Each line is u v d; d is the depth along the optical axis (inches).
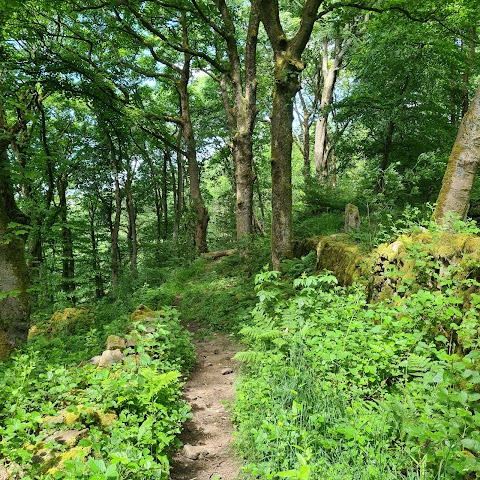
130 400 163.6
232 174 1098.1
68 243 786.2
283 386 155.4
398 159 494.0
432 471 108.5
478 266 159.3
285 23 806.5
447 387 133.6
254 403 162.7
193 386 228.5
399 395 139.9
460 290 166.2
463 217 254.1
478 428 116.6
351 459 120.6
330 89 903.7
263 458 135.6
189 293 478.3
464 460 103.9
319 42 921.5
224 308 388.8
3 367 219.9
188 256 718.5
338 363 162.4
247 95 565.0
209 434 172.1
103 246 1320.1
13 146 388.2
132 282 655.1
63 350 275.4
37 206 370.6
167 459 139.7
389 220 292.0
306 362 163.6
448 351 161.0
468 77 582.9
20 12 517.0
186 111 774.5
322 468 116.1
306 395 146.9
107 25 671.8
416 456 116.4
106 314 439.5
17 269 264.2
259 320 214.2
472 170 250.8
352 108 497.0
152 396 167.9
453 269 168.1
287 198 363.9
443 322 167.5
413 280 190.9
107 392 168.9
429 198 446.0
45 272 529.7
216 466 147.8
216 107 1021.2
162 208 1251.8
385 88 486.6
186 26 684.7
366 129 540.7
